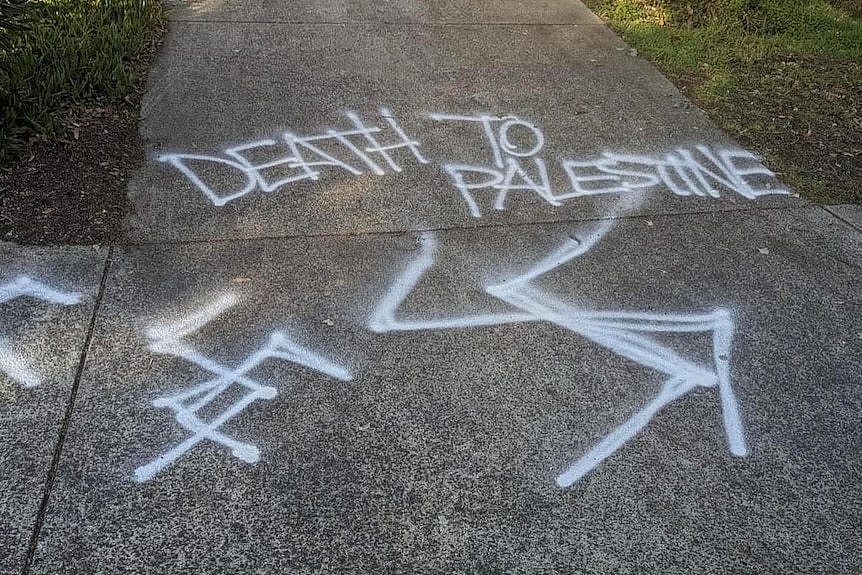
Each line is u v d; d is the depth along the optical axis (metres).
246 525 2.28
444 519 2.36
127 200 3.78
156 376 2.78
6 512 2.25
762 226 4.07
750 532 2.40
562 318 3.26
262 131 4.51
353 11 6.34
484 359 3.00
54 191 3.76
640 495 2.49
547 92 5.31
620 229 3.93
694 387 2.96
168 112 4.59
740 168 4.62
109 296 3.14
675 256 3.75
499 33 6.19
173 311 3.10
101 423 2.57
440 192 4.11
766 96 5.56
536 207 4.06
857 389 3.02
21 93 4.24
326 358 2.94
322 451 2.55
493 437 2.66
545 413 2.78
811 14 6.97
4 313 3.00
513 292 3.39
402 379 2.87
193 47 5.44
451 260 3.57
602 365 3.02
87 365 2.80
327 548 2.24
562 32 6.32
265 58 5.39
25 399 2.63
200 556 2.18
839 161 4.79
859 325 3.38
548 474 2.54
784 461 2.67
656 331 3.24
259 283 3.30
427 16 6.39
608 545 2.32
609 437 2.70
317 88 5.05
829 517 2.48
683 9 6.76
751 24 6.68
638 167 4.54
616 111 5.15
